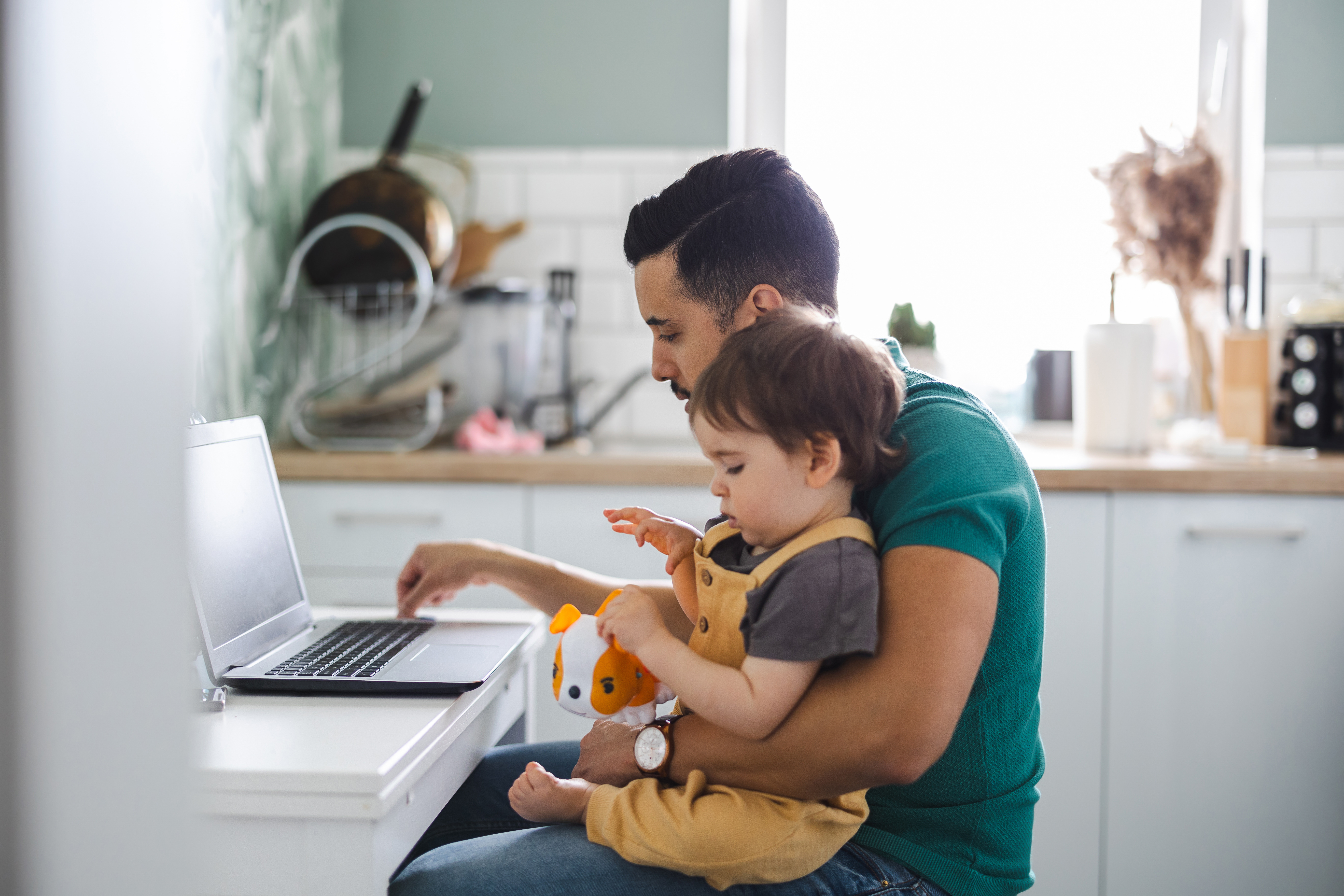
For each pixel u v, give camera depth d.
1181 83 2.14
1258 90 2.07
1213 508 1.67
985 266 2.23
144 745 0.39
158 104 0.38
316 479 1.81
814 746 0.73
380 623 1.18
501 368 2.04
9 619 0.36
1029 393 2.24
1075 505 1.68
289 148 2.00
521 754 1.12
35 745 0.37
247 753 0.73
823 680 0.74
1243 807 1.68
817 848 0.77
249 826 0.70
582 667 0.87
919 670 0.70
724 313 0.91
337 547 1.81
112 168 0.37
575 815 0.87
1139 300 2.16
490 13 2.25
